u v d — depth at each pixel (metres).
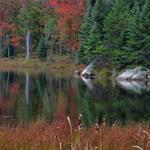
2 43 103.25
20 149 9.06
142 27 51.59
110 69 58.94
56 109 27.42
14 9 103.88
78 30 80.81
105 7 65.62
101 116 24.77
